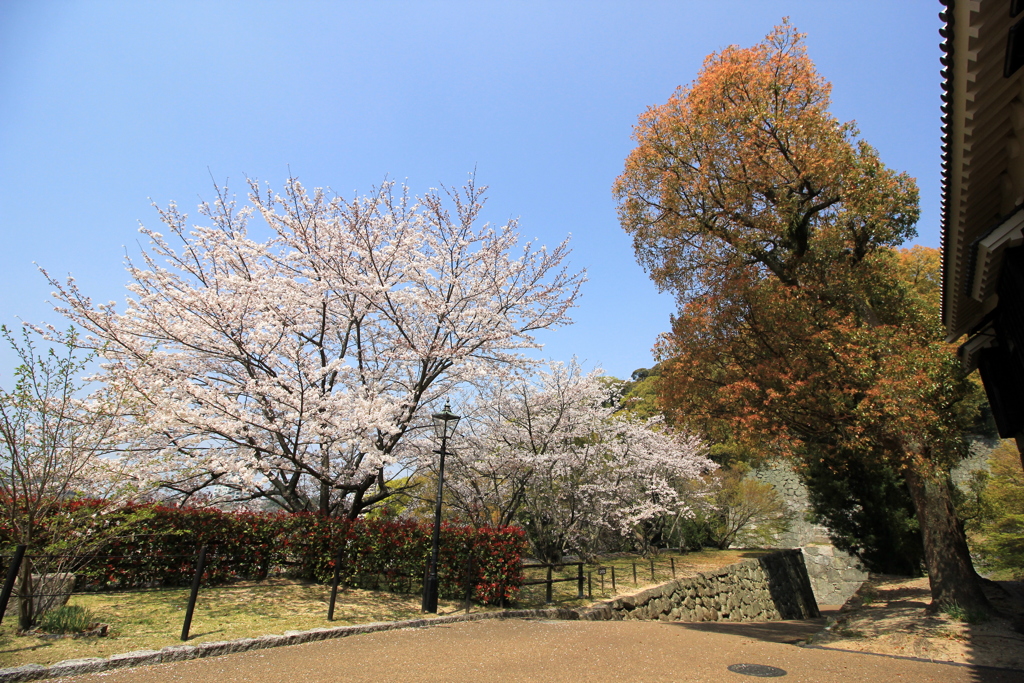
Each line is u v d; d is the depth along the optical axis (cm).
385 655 555
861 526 1582
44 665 427
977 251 551
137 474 782
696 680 547
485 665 544
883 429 934
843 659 711
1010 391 727
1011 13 378
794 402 1020
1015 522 1580
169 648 493
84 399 760
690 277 1393
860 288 1101
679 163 1257
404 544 918
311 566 910
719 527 2252
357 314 1078
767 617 1684
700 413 1203
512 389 1313
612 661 612
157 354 900
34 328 835
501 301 1162
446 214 1112
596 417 1495
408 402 1023
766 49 1120
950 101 476
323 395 920
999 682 581
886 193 1051
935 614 935
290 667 486
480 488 1257
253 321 939
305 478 1087
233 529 859
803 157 1049
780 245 1242
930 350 895
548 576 1014
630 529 1562
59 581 580
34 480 556
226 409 839
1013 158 497
